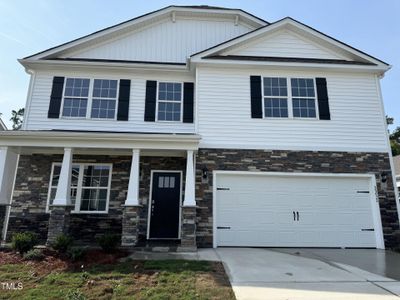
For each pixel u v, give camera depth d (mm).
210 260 7168
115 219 10359
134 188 8945
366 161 10383
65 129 10828
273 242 9727
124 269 6164
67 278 5578
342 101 10844
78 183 10602
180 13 13266
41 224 10164
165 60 12758
